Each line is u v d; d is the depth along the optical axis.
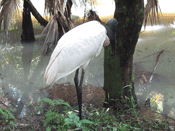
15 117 2.95
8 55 6.05
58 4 5.61
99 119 2.86
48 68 2.67
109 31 2.65
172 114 3.19
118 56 3.06
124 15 2.81
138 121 2.90
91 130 2.66
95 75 4.78
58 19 5.83
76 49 2.50
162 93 3.88
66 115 3.02
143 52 6.20
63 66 2.53
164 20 10.52
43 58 5.83
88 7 6.30
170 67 5.04
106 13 12.38
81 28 2.61
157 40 7.47
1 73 4.72
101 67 5.28
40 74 4.78
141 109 3.30
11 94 3.74
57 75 2.59
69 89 4.03
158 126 2.84
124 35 2.91
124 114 3.10
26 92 3.85
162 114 3.18
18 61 5.57
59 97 3.68
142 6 2.80
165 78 4.48
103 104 3.42
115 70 3.14
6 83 4.21
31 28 7.53
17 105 3.36
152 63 5.35
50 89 4.02
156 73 4.75
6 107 3.18
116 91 3.22
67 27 6.01
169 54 5.98
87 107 3.33
